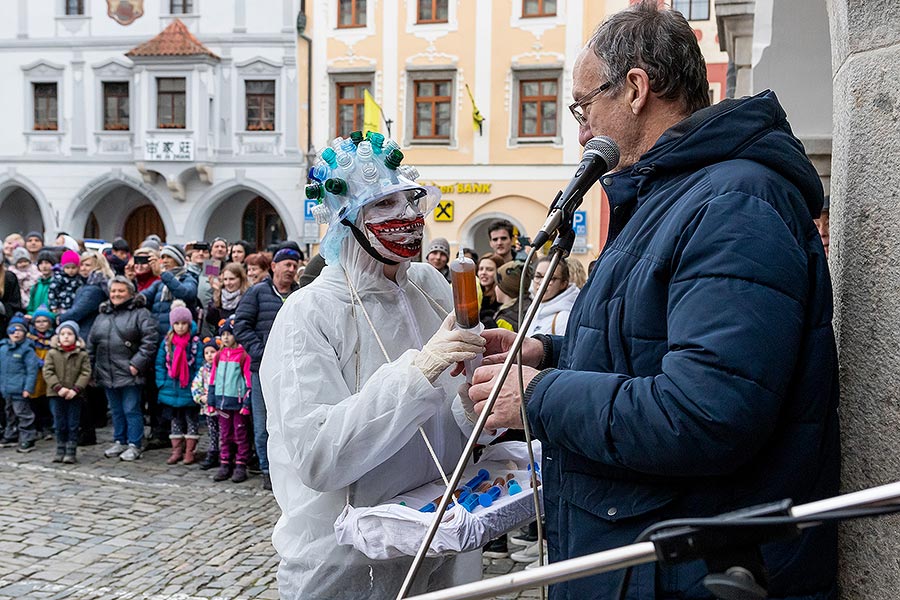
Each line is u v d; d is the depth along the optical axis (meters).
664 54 1.69
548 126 19.16
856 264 1.76
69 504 5.98
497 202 19.42
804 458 1.49
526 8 18.97
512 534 5.31
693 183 1.58
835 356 1.55
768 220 1.44
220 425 6.65
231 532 5.41
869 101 1.72
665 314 1.54
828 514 1.05
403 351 2.39
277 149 21.56
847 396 1.78
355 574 2.28
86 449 7.66
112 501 6.07
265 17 21.34
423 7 19.69
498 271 5.55
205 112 21.61
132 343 7.18
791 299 1.40
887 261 1.65
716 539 1.10
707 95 1.76
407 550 1.96
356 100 20.31
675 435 1.38
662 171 1.64
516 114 19.22
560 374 1.60
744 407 1.35
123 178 22.45
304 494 2.31
